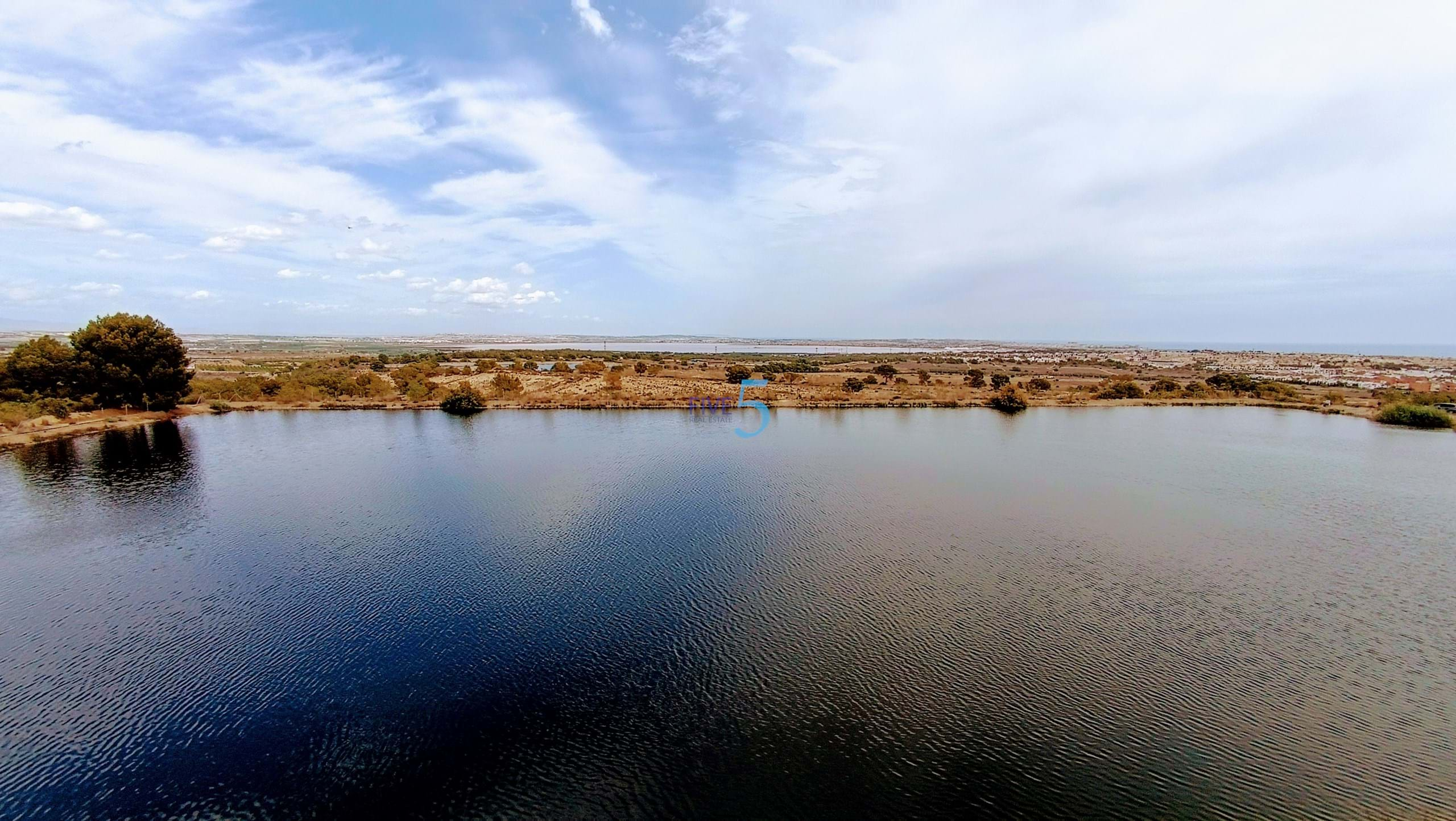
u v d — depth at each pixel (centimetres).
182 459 4825
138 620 2269
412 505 3694
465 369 11644
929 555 2920
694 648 2089
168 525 3300
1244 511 3706
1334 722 1722
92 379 6284
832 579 2650
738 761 1570
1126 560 2892
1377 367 17212
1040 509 3697
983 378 11269
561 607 2391
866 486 4159
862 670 1964
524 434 6025
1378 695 1848
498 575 2683
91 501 3703
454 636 2173
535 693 1848
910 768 1542
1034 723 1714
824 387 9844
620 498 3859
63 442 5306
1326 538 3231
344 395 8175
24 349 6500
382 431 6122
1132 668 1980
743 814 1404
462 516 3484
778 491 4031
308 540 3092
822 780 1505
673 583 2595
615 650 2078
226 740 1648
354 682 1900
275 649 2080
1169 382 10156
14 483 4081
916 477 4422
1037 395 9319
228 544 3025
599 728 1697
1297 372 15138
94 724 1702
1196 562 2875
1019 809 1416
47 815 1403
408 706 1789
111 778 1514
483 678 1927
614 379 9575
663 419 6956
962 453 5297
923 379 10912
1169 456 5262
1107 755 1590
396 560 2841
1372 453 5456
